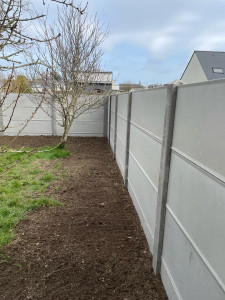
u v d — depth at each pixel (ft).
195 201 4.92
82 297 6.63
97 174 17.76
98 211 11.90
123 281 7.27
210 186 4.26
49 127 33.88
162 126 7.39
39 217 11.10
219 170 3.93
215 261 4.03
